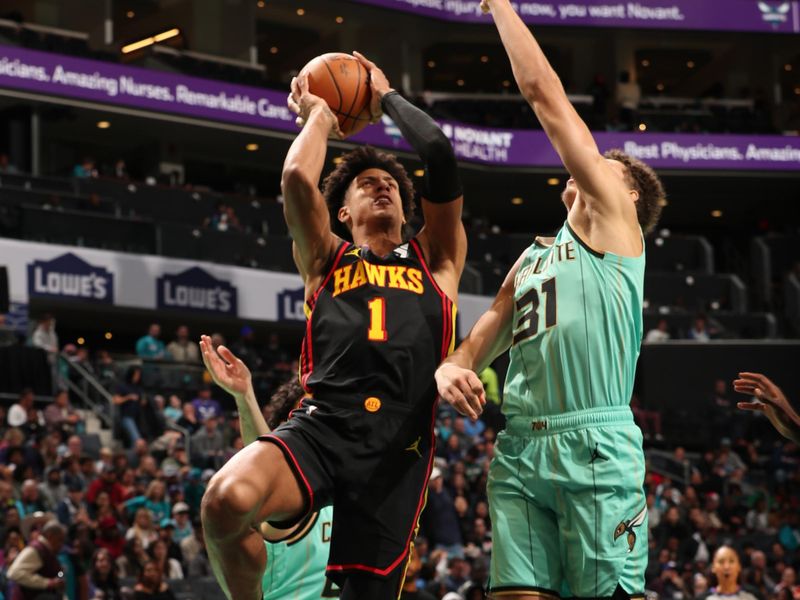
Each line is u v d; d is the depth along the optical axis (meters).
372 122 3.87
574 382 3.38
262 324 22.86
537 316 3.45
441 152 3.54
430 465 3.43
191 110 25.20
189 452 15.49
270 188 29.36
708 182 30.33
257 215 24.44
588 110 29.39
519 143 28.84
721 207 32.38
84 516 11.11
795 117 33.00
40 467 13.14
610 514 3.33
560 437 3.38
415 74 31.03
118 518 12.06
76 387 16.94
